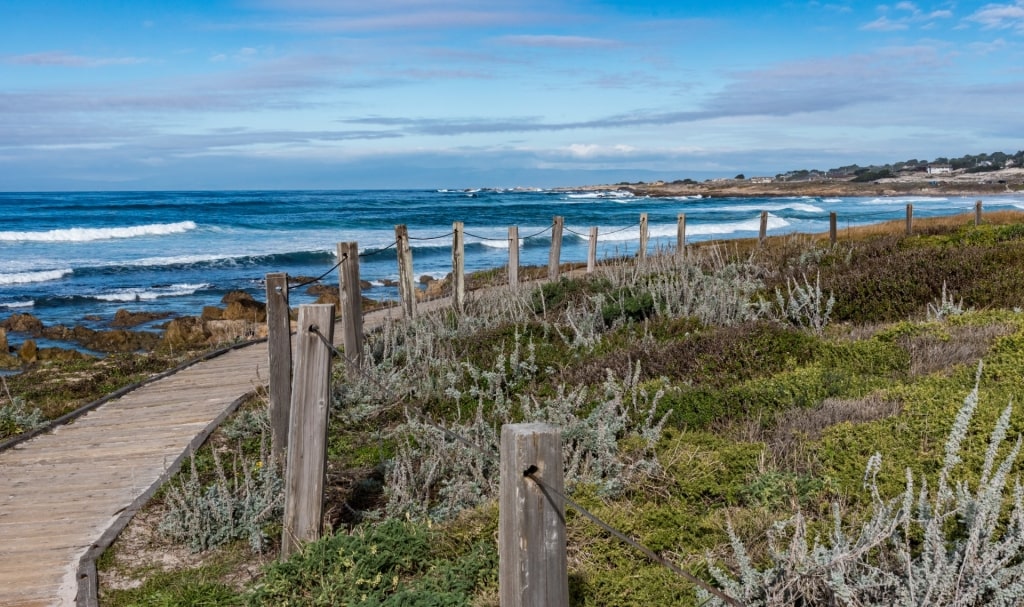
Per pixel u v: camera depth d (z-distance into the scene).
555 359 10.91
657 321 12.53
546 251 44.47
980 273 12.60
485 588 5.11
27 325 24.72
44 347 22.02
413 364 11.11
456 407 9.64
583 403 8.58
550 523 3.44
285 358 8.27
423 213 76.69
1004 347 8.45
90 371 15.31
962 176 167.00
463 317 14.12
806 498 5.71
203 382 12.66
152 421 10.32
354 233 56.28
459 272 15.56
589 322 12.50
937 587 3.99
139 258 40.84
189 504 7.20
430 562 5.66
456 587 5.16
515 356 10.38
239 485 7.82
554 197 135.38
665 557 5.38
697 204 100.94
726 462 6.50
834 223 22.81
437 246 47.41
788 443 6.65
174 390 12.15
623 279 15.63
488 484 7.01
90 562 6.23
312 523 6.02
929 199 111.25
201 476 8.25
